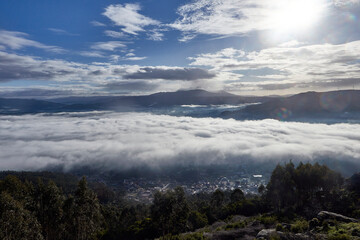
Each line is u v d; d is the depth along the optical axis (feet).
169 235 94.84
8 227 58.80
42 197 88.89
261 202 140.77
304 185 120.16
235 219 117.60
